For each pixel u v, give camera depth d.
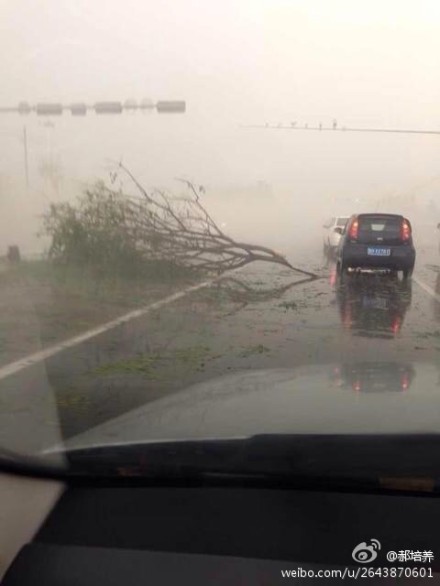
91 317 10.39
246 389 4.06
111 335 9.11
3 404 5.78
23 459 3.29
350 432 3.08
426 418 3.32
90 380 6.73
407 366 4.83
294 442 3.04
